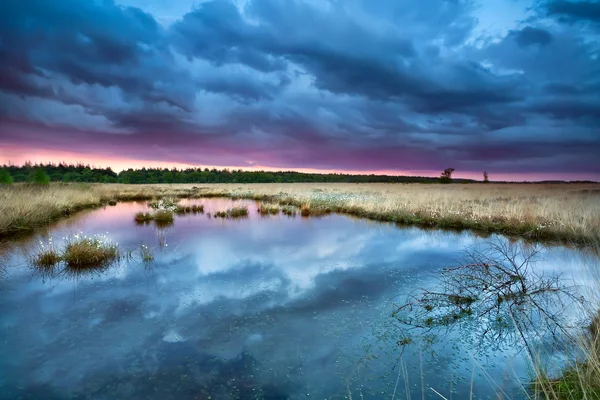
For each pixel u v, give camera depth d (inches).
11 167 2166.6
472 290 222.2
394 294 225.9
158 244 383.9
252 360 146.6
